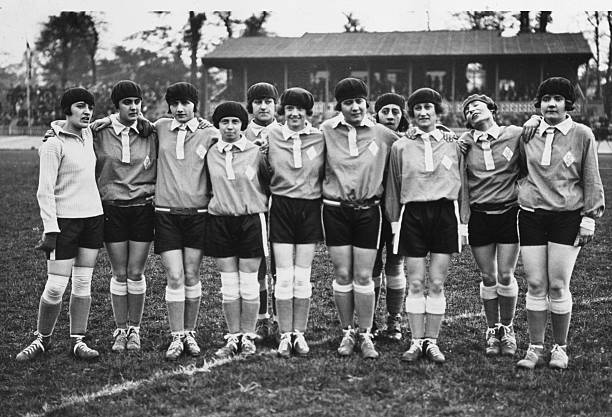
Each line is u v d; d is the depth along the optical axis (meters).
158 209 5.88
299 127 5.84
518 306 7.47
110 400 4.87
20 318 7.09
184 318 6.06
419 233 5.68
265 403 4.73
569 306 5.54
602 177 21.27
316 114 40.12
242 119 5.82
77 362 5.73
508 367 5.48
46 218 5.61
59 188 5.73
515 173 5.76
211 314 7.21
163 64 61.44
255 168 5.82
